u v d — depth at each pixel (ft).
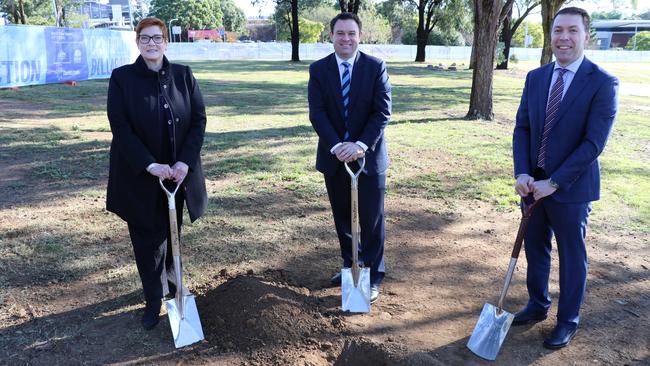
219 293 11.74
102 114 38.63
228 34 291.38
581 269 10.32
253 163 24.90
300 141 30.17
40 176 22.09
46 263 13.94
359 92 11.42
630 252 15.62
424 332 11.03
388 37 252.01
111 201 10.62
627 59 190.90
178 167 10.28
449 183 22.43
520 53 192.95
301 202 19.49
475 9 38.60
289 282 12.88
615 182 22.91
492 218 18.38
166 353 10.22
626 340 10.94
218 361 9.95
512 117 41.75
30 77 50.62
